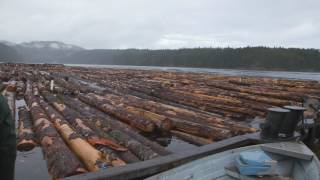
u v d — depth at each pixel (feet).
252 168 13.83
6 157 9.05
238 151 15.97
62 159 20.49
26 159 23.52
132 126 33.76
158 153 23.20
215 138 28.53
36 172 21.34
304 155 15.65
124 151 22.90
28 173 21.20
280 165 16.34
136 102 44.96
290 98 56.08
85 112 37.09
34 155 24.27
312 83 95.96
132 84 80.48
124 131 27.94
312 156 15.46
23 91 59.21
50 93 54.90
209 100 50.98
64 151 21.86
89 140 24.64
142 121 32.24
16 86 62.85
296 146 17.31
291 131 19.34
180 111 39.37
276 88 77.10
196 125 30.55
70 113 35.63
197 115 37.14
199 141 29.19
